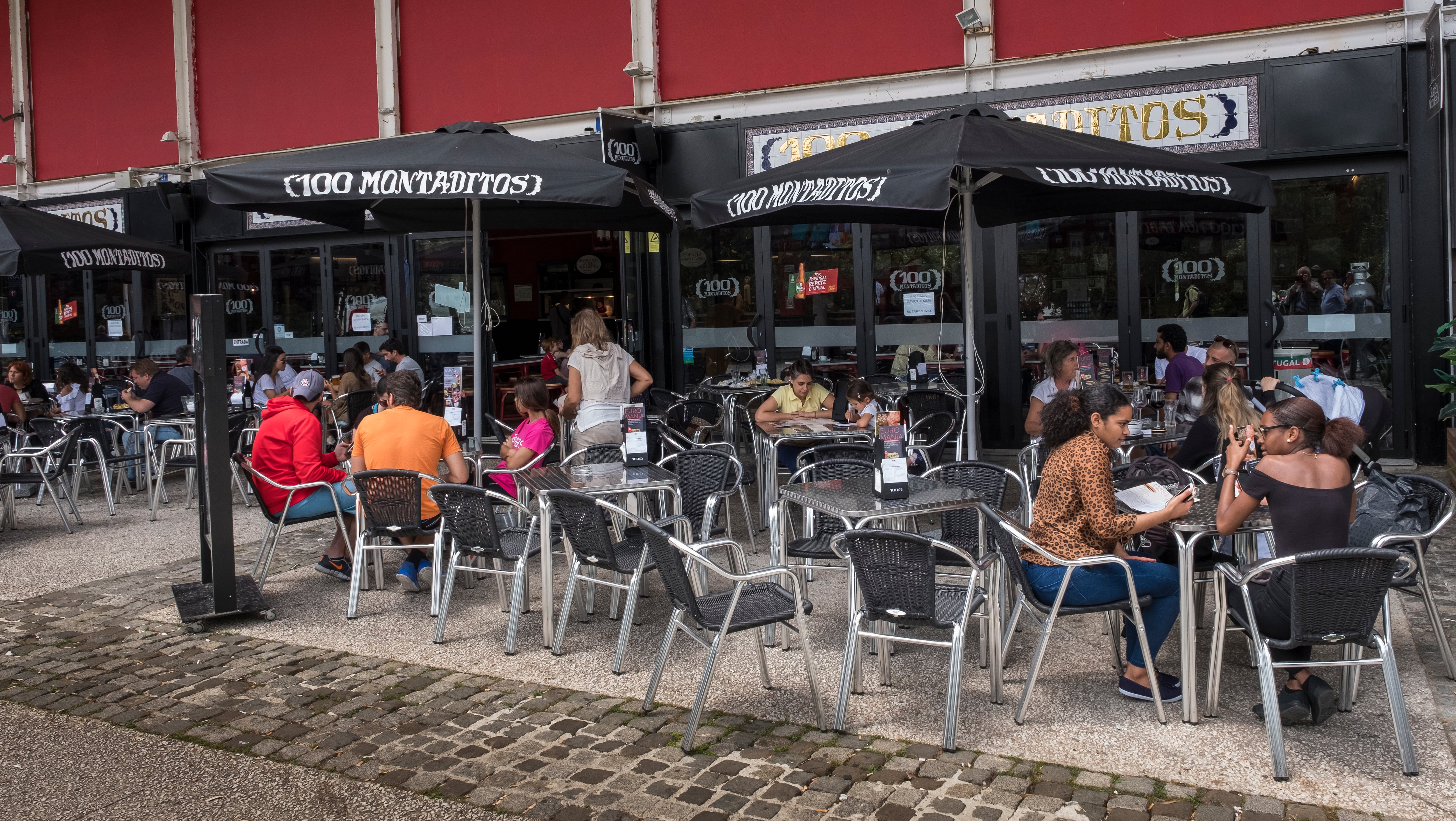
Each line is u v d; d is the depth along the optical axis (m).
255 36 12.98
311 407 10.38
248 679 4.71
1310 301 8.87
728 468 5.95
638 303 11.16
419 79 12.16
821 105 10.39
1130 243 9.38
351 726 4.14
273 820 3.41
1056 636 4.95
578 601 5.78
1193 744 3.71
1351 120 8.54
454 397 6.88
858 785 3.49
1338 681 4.27
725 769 3.64
